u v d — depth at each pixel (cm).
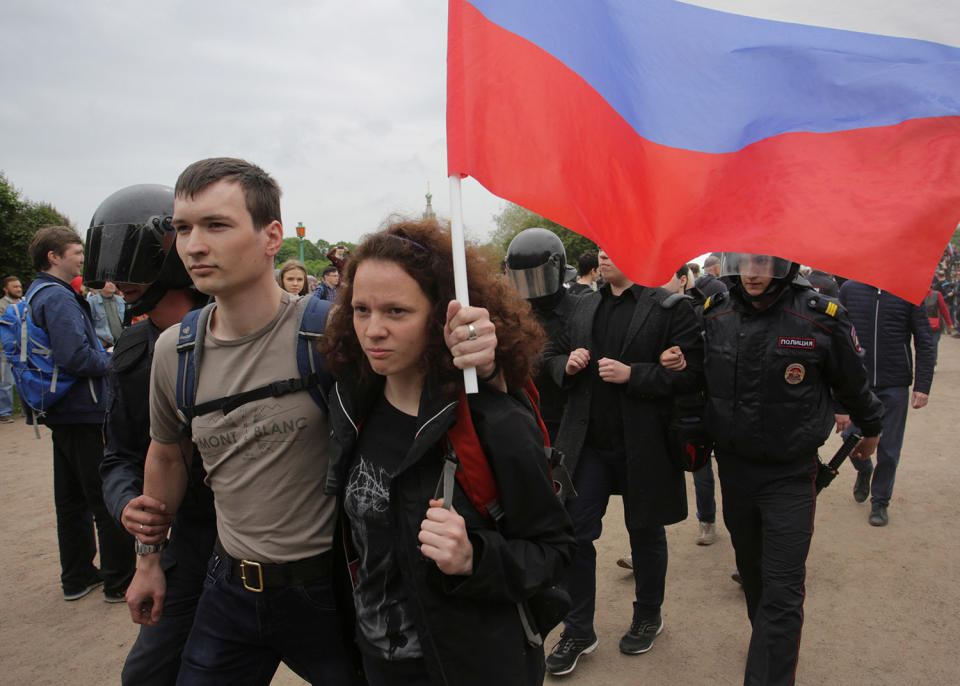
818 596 349
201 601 171
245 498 160
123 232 188
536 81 162
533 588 127
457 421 130
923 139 171
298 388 155
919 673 280
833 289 618
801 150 177
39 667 309
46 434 807
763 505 260
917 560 385
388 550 138
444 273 133
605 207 166
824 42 180
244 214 151
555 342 322
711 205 176
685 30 184
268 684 177
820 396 256
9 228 1464
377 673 144
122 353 193
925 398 433
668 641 314
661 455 287
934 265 166
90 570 388
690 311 291
